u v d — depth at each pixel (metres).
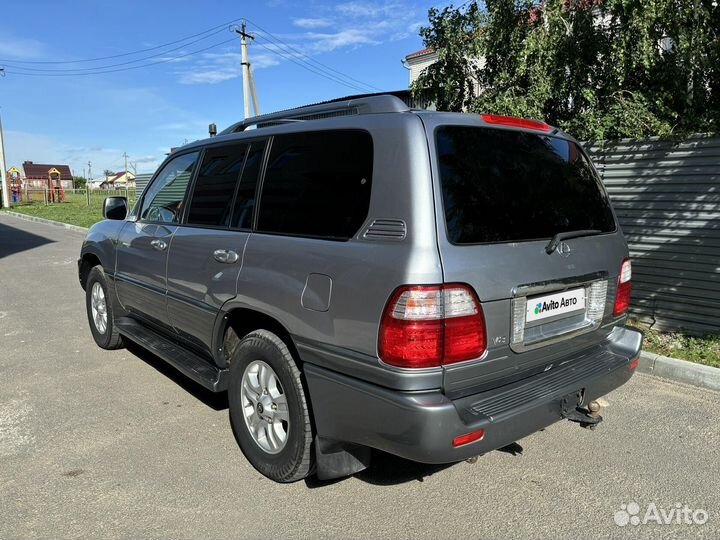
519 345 2.58
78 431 3.76
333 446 2.74
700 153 5.22
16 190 42.59
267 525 2.74
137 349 5.61
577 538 2.64
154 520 2.77
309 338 2.68
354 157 2.69
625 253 3.32
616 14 6.22
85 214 26.69
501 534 2.67
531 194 2.81
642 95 6.23
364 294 2.41
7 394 4.41
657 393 4.38
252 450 3.21
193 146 4.11
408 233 2.34
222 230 3.42
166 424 3.87
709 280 5.26
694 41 5.89
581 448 3.51
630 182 5.73
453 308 2.31
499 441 2.45
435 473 3.22
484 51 7.01
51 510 2.86
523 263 2.58
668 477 3.17
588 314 3.02
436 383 2.32
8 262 11.88
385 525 2.74
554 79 6.77
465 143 2.61
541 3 6.76
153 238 4.17
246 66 22.42
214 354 3.50
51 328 6.44
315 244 2.70
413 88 8.00
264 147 3.31
